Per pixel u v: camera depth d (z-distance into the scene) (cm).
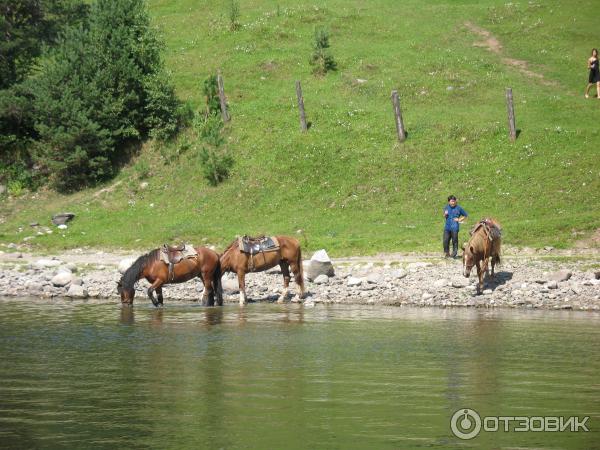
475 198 3662
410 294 2517
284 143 4306
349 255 3189
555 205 3472
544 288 2475
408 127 4241
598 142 3856
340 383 1509
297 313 2291
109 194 4369
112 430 1258
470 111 4391
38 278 3005
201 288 2731
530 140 3950
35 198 4516
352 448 1173
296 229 3669
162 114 4700
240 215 3928
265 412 1345
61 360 1714
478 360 1673
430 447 1177
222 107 4641
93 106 4581
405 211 3688
